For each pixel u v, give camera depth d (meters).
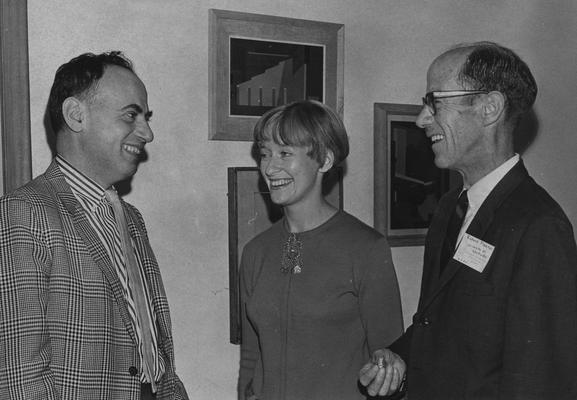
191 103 2.51
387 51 2.91
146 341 1.92
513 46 3.21
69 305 1.69
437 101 1.75
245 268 2.23
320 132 2.04
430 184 2.99
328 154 2.10
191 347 2.54
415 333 1.82
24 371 1.57
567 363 1.50
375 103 2.88
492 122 1.70
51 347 1.67
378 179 2.87
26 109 2.23
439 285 1.75
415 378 1.80
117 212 1.99
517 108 1.72
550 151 3.30
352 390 2.00
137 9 2.41
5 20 2.20
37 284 1.63
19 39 2.22
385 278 2.02
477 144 1.73
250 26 2.58
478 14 3.12
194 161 2.52
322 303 2.01
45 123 2.28
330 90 2.76
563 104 3.33
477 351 1.64
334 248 2.05
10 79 2.21
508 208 1.66
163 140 2.47
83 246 1.76
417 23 2.98
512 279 1.58
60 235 1.72
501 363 1.61
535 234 1.56
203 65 2.53
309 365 2.01
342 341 2.02
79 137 1.88
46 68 2.28
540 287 1.53
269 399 2.04
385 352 1.87
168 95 2.47
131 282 1.94
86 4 2.34
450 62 1.75
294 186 2.07
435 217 1.98
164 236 2.48
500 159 1.73
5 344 1.57
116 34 2.38
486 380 1.63
